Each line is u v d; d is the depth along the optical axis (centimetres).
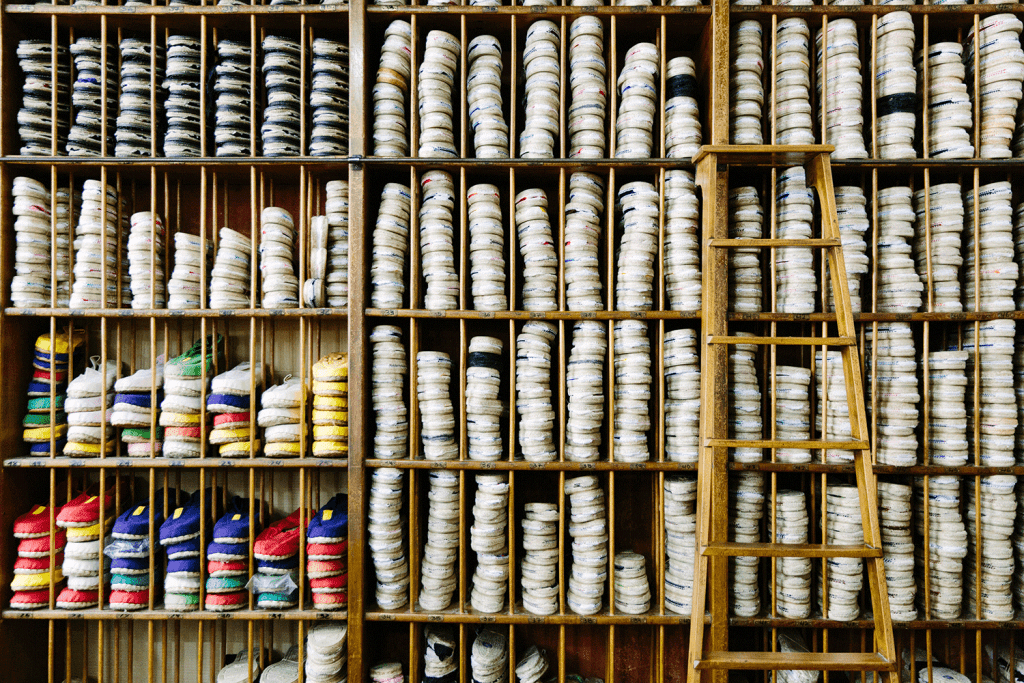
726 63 145
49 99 155
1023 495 151
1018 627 144
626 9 148
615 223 161
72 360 161
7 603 151
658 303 155
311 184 166
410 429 152
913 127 146
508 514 153
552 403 166
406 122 156
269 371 173
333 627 153
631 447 146
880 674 156
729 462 146
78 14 151
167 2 161
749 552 120
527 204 151
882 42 148
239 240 157
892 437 145
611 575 147
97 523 153
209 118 160
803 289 144
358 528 146
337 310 150
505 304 151
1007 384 146
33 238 152
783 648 155
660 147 149
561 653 148
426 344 174
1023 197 163
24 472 158
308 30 160
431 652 152
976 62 147
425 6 148
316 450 150
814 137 152
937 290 148
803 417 148
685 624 146
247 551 151
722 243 130
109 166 154
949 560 146
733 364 147
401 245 152
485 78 150
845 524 144
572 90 150
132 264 155
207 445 157
